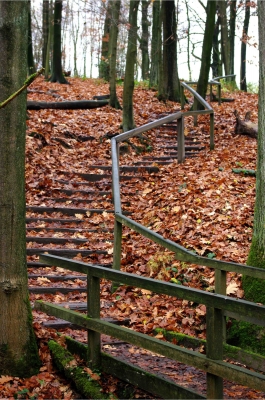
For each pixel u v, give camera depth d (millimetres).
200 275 6609
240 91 24734
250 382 3305
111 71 16141
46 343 4844
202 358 3588
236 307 3426
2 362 4508
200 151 12094
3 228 4539
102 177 10133
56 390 4316
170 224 7863
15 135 4539
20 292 4582
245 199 8539
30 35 23094
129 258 7254
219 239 7238
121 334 4172
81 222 8336
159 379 3914
